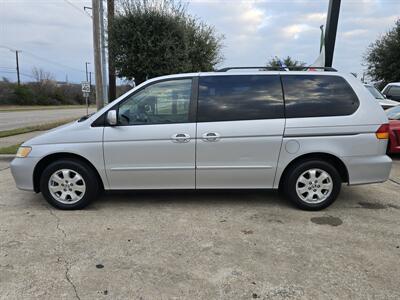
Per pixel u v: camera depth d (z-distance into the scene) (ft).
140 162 13.97
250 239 11.70
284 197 16.12
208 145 13.76
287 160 13.93
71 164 14.07
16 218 13.60
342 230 12.44
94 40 33.94
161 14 37.14
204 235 12.01
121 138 13.82
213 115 13.83
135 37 36.35
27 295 8.58
